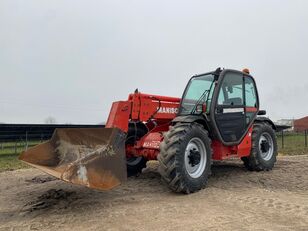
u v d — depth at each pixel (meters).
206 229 3.78
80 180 4.34
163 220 4.14
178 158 5.23
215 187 5.82
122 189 5.79
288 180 6.38
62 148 5.54
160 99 6.60
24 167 9.48
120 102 5.98
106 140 4.94
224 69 6.43
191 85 6.57
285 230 3.69
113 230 3.87
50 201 5.13
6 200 5.34
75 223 4.15
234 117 6.59
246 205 4.67
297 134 24.94
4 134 13.66
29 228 4.04
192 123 5.63
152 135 6.18
